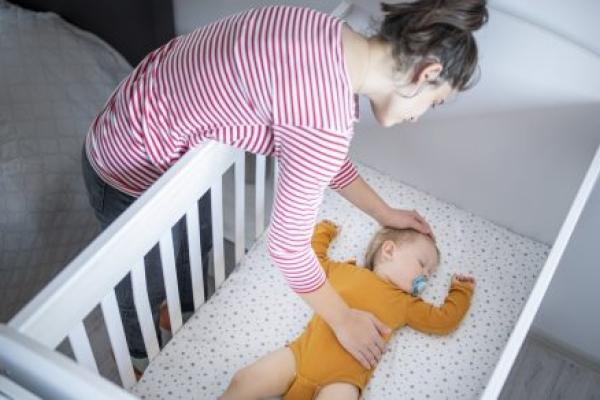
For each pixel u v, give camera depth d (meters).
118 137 0.99
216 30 0.89
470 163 1.35
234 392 1.06
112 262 0.87
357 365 1.10
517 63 1.17
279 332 1.19
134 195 1.07
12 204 1.38
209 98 0.87
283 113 0.81
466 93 1.25
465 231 1.37
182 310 1.43
